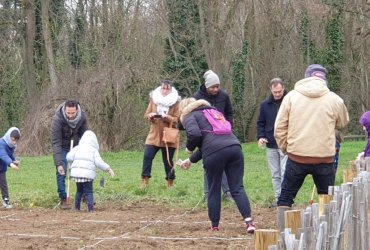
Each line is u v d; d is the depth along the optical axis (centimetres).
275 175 1207
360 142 3406
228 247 820
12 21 3691
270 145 1202
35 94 3666
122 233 948
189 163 962
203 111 923
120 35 3325
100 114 3142
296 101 898
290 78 4019
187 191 1462
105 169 1212
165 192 1455
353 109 4084
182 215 1141
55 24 3712
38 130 3106
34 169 2194
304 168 899
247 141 3972
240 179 921
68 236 922
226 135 915
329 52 3997
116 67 3203
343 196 630
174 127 1467
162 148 1483
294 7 3991
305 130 891
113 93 3145
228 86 3938
